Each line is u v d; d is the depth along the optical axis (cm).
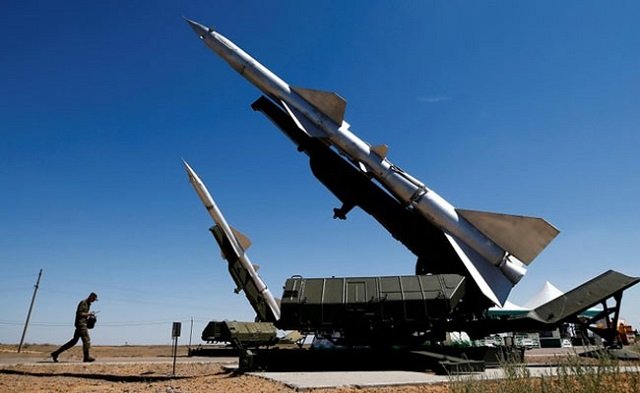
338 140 1335
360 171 1342
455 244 1236
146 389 868
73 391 862
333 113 1363
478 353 1160
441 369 1014
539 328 1181
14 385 995
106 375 1202
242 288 2142
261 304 2152
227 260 2144
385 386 828
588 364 607
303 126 1369
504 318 1209
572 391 586
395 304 1098
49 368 1429
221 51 1526
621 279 1161
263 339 1992
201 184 2102
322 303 1113
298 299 1126
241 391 799
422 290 1115
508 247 1252
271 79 1450
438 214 1258
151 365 1559
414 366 1132
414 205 1278
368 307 1102
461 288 1145
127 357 2195
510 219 1227
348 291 1134
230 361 1769
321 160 1364
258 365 1163
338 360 1169
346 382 864
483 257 1262
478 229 1266
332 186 1350
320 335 1223
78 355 2495
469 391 630
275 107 1445
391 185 1294
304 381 884
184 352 2850
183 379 1073
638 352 629
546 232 1209
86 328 1748
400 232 1299
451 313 1137
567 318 1154
